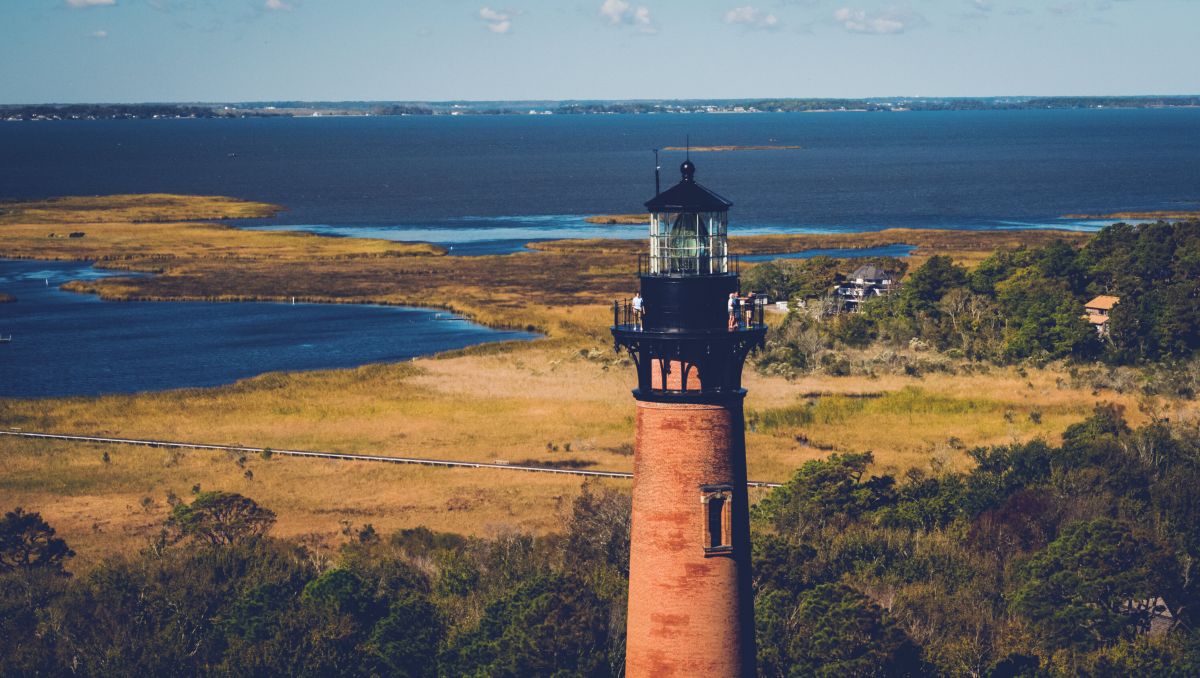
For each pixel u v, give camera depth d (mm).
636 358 34500
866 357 143250
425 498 92688
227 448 107000
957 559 70562
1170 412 113375
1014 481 84312
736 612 34312
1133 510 76625
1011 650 57438
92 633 59125
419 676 56062
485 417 117438
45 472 100125
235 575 68000
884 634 55719
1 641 58688
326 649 55656
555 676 52500
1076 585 61875
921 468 96438
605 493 79562
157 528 85750
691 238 34094
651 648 34344
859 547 72312
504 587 66500
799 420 113875
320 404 123125
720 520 34000
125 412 120062
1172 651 56594
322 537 83500
